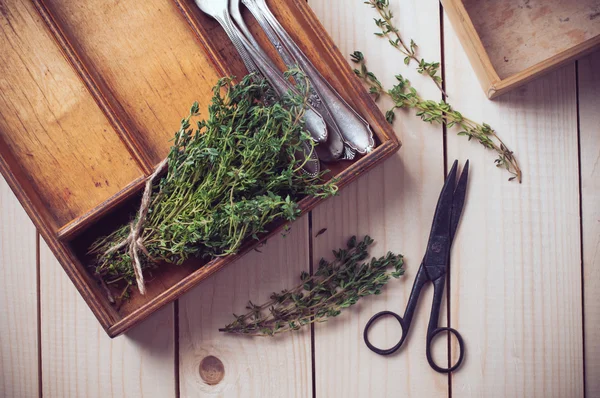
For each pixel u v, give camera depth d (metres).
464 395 0.70
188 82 0.64
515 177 0.69
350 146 0.64
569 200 0.70
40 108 0.63
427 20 0.69
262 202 0.58
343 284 0.67
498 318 0.70
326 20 0.69
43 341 0.70
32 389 0.70
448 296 0.70
